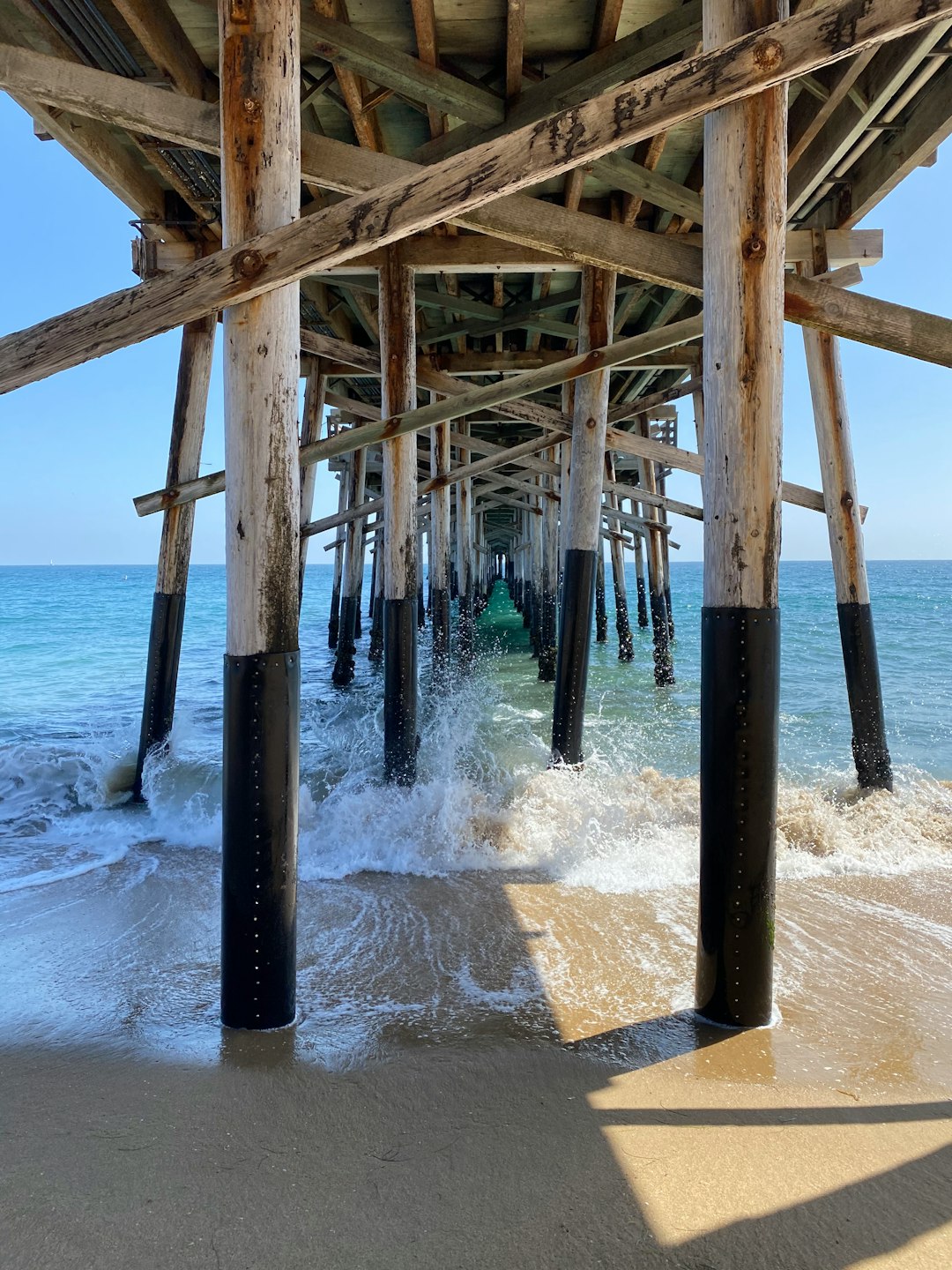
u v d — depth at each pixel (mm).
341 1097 2129
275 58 2348
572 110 2111
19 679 12672
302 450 5465
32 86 3102
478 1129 1989
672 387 8562
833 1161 1864
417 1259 1571
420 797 5277
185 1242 1612
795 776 6199
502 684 12289
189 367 6078
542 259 5934
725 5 2381
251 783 2426
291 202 2400
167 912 3715
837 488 5773
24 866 4465
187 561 6086
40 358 2439
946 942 3293
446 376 7547
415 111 5352
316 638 22266
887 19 1947
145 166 5785
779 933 3385
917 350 2881
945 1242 1609
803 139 5039
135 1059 2334
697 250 3520
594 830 4812
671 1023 2580
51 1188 1765
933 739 7449
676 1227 1656
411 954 3182
